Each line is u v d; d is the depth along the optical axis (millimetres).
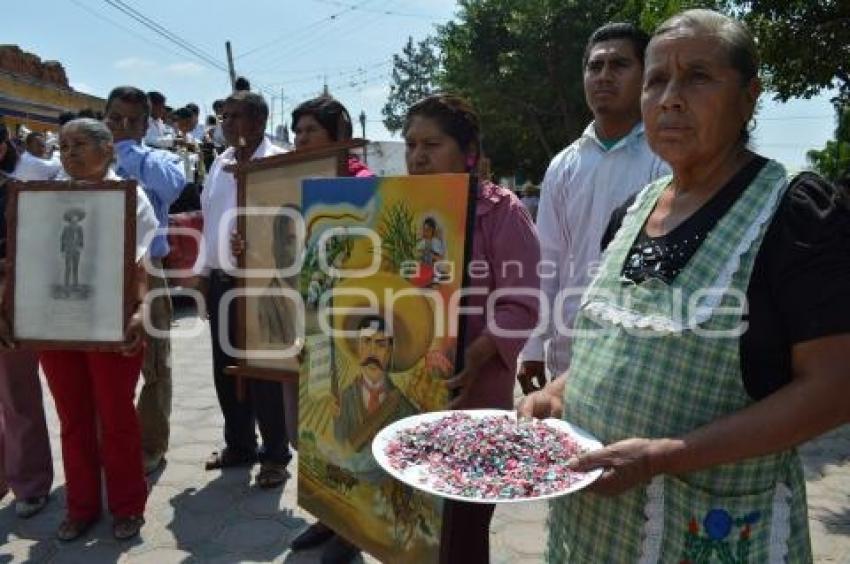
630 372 1439
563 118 23188
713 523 1368
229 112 3760
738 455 1249
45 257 3053
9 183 3113
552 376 2910
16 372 3533
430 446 1616
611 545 1493
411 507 2080
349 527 2287
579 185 2795
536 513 3609
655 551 1404
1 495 3771
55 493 3869
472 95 22688
